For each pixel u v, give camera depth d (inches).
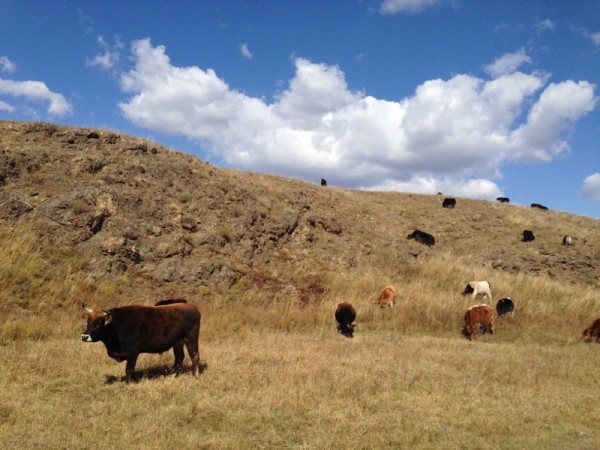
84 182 813.9
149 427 266.7
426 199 1673.2
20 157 792.9
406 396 344.8
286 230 971.3
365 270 944.3
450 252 1214.3
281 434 268.4
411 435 271.6
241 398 318.3
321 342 533.3
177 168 968.3
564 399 353.7
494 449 260.5
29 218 709.9
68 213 733.9
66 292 605.9
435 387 369.4
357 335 606.2
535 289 952.3
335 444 255.0
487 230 1440.7
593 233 1510.8
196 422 278.7
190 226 844.6
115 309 338.0
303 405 311.1
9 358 382.0
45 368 363.6
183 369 385.4
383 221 1305.4
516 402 343.0
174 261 751.1
